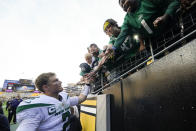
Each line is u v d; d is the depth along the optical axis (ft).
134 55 5.06
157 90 2.99
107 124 5.11
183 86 2.30
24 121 3.93
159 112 2.88
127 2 4.02
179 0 2.91
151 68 3.25
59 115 4.75
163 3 3.44
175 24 3.36
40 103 4.34
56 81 5.29
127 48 5.16
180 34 3.15
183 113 2.27
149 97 3.26
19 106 4.13
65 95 5.80
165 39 3.68
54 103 4.73
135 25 4.19
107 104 5.36
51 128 4.43
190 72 2.16
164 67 2.80
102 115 5.51
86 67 8.75
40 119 4.21
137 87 3.82
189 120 2.15
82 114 9.18
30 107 4.11
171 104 2.56
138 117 3.67
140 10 3.88
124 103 4.50
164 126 2.71
